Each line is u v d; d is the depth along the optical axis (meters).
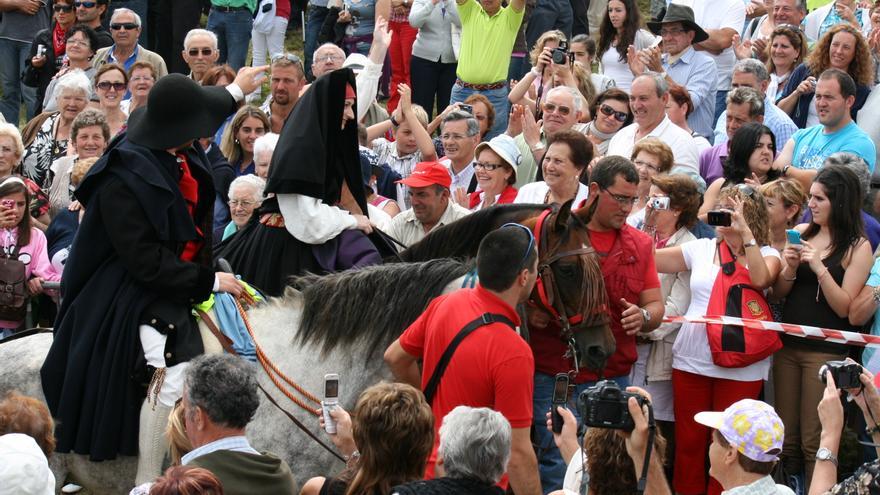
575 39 15.22
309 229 7.74
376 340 7.15
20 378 7.36
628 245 8.12
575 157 8.69
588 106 13.54
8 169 11.65
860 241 9.16
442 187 9.35
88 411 7.11
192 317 7.29
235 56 18.39
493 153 10.01
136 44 16.12
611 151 11.96
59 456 7.33
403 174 13.27
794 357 9.21
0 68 17.78
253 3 18.41
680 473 9.30
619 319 8.13
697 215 9.76
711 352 8.98
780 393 9.30
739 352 8.88
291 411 7.17
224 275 7.39
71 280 7.22
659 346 9.34
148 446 7.08
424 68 17.33
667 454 9.60
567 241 7.36
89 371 7.11
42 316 10.78
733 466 5.73
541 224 7.38
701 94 14.48
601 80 14.74
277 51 18.59
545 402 7.85
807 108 13.28
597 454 5.84
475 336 6.35
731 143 11.06
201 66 15.38
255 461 5.81
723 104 15.84
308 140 7.70
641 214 9.98
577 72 13.91
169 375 7.05
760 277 8.97
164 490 4.94
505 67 15.86
